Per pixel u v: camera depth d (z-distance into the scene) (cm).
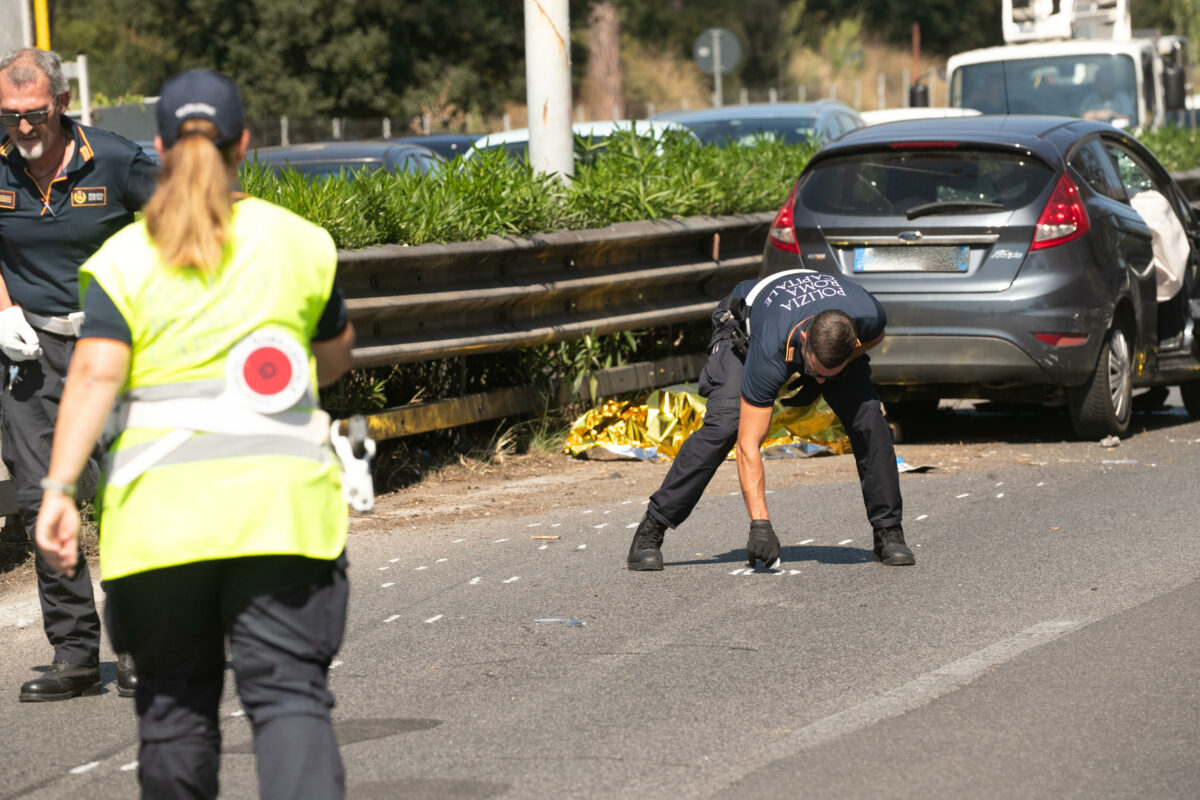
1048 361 2708
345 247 2486
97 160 1486
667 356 3334
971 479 2553
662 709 1404
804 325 1775
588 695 1453
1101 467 2631
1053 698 1406
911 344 2742
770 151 3806
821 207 2830
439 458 2791
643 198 3161
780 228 2862
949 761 1248
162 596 930
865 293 1831
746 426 1842
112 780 1267
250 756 1312
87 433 910
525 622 1730
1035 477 2550
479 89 12225
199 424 914
